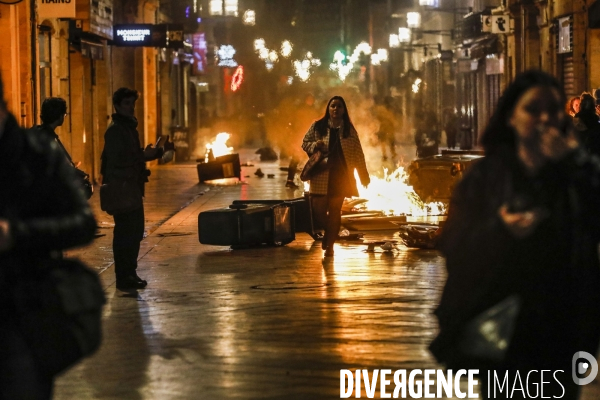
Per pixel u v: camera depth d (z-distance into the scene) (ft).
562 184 18.69
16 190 18.34
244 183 122.31
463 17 227.40
